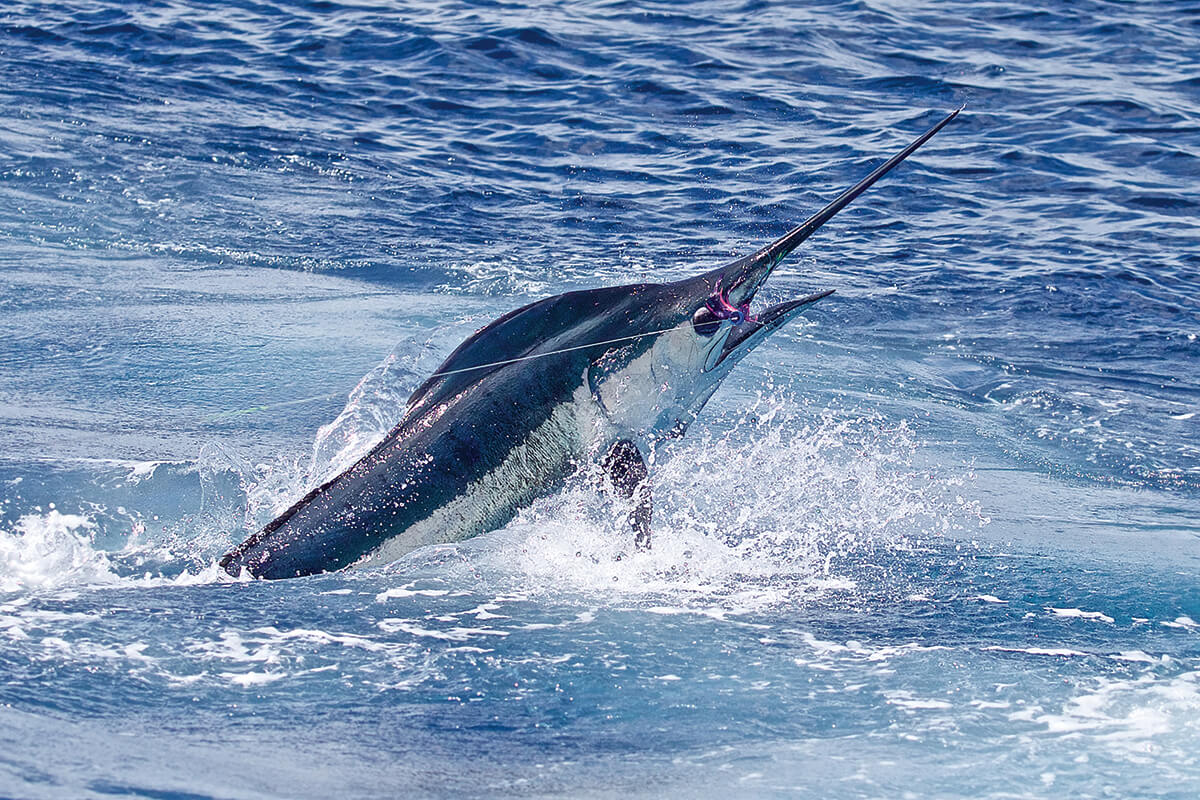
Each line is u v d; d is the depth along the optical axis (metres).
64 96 54.03
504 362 20.62
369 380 28.00
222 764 12.60
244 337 32.16
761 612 18.34
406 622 17.27
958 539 22.23
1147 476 26.52
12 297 34.31
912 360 33.28
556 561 20.14
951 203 46.91
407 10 72.31
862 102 58.53
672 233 43.06
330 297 36.09
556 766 13.16
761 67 62.97
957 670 16.19
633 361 20.50
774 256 20.72
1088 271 40.34
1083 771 13.32
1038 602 19.27
